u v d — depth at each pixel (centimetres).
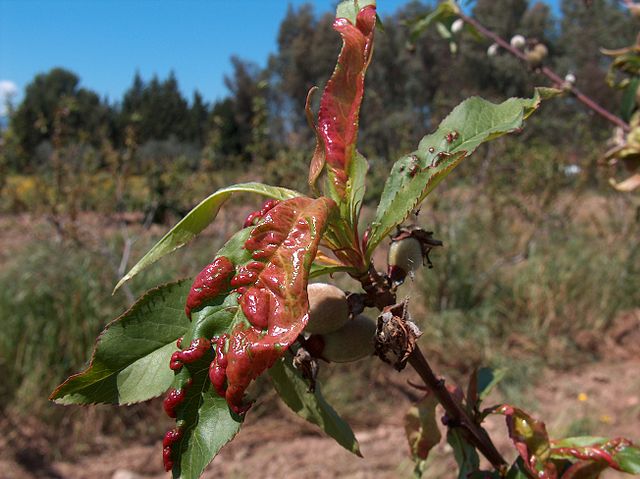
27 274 520
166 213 867
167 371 88
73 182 691
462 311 645
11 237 808
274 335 73
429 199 742
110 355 87
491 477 121
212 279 79
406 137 895
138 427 487
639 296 707
